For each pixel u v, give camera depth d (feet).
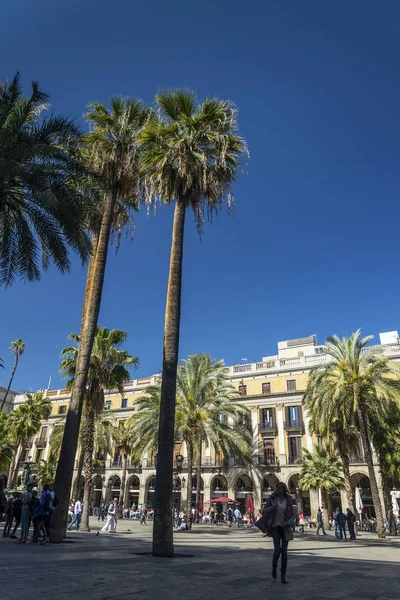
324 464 114.73
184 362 94.99
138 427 96.78
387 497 92.02
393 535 88.12
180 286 39.70
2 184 40.75
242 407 112.68
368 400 78.48
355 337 81.35
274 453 144.56
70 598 13.29
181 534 71.36
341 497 128.88
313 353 161.89
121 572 19.79
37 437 191.83
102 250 49.49
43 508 35.32
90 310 46.19
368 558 35.96
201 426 89.35
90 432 72.84
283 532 19.77
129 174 51.03
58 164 42.93
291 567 25.85
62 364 73.72
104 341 76.59
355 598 15.66
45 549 30.50
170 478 32.37
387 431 89.15
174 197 43.47
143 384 179.73
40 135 42.98
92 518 124.77
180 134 44.57
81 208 42.68
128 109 53.11
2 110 43.34
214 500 137.28
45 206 40.22
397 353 130.31
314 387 83.25
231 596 15.21
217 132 43.55
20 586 14.97
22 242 45.98
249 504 130.11
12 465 139.33
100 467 171.22
